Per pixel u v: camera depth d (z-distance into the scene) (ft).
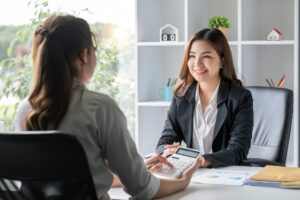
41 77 4.86
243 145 7.84
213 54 8.13
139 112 11.50
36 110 4.86
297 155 10.77
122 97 12.66
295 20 10.59
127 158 4.99
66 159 4.27
